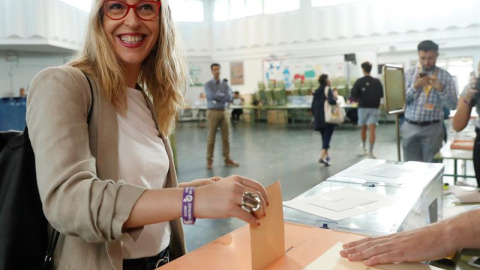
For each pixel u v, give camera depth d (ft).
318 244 2.64
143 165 3.03
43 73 2.55
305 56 39.70
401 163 5.34
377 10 35.94
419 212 3.60
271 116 39.88
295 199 3.67
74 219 2.16
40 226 2.66
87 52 3.02
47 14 30.19
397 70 6.15
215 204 2.15
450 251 2.36
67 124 2.42
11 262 2.54
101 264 2.66
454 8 33.17
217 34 44.50
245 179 2.31
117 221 2.14
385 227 2.87
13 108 21.62
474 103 9.02
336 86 37.09
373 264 2.30
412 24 34.86
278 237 2.43
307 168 17.07
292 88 40.70
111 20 2.95
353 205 3.42
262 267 2.27
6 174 2.58
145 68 3.68
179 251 3.54
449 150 10.37
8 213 2.53
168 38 3.60
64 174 2.25
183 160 20.10
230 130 34.17
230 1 43.29
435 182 4.48
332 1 38.04
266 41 41.68
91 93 2.81
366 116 19.54
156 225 3.17
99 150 2.78
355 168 5.03
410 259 2.33
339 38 37.96
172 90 3.73
